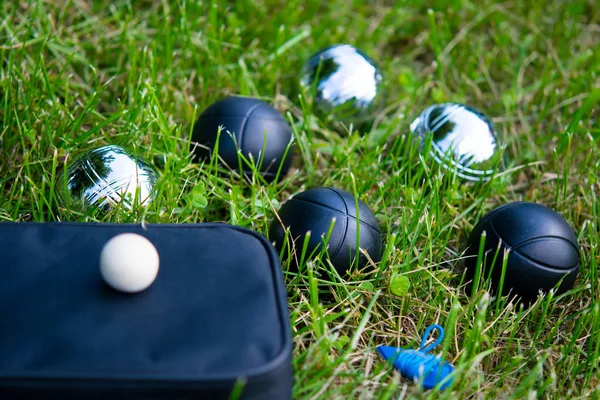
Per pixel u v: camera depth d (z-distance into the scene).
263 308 0.65
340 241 0.74
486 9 1.07
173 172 0.80
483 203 0.84
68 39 0.94
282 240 0.75
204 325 0.64
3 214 0.78
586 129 0.90
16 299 0.64
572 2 1.09
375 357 0.73
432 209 0.80
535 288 0.75
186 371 0.62
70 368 0.61
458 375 0.69
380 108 0.92
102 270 0.65
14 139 0.84
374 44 1.05
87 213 0.76
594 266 0.78
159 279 0.66
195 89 0.95
